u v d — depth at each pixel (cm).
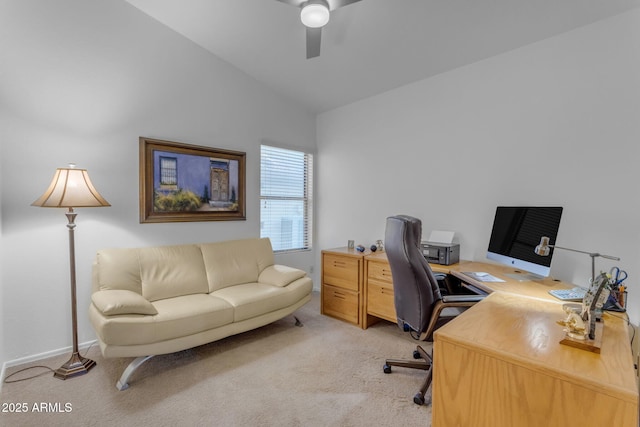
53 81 238
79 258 253
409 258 176
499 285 195
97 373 217
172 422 169
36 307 234
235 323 252
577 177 227
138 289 249
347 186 401
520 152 256
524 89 253
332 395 194
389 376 216
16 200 226
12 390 196
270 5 246
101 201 223
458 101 295
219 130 337
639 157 201
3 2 219
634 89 202
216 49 321
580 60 224
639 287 201
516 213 234
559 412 95
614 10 204
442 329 125
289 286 296
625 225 207
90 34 254
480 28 235
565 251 232
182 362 233
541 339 116
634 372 94
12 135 223
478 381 111
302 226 438
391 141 351
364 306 301
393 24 242
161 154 294
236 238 356
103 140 262
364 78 331
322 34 261
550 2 202
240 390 198
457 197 297
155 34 289
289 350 254
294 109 411
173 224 306
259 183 377
